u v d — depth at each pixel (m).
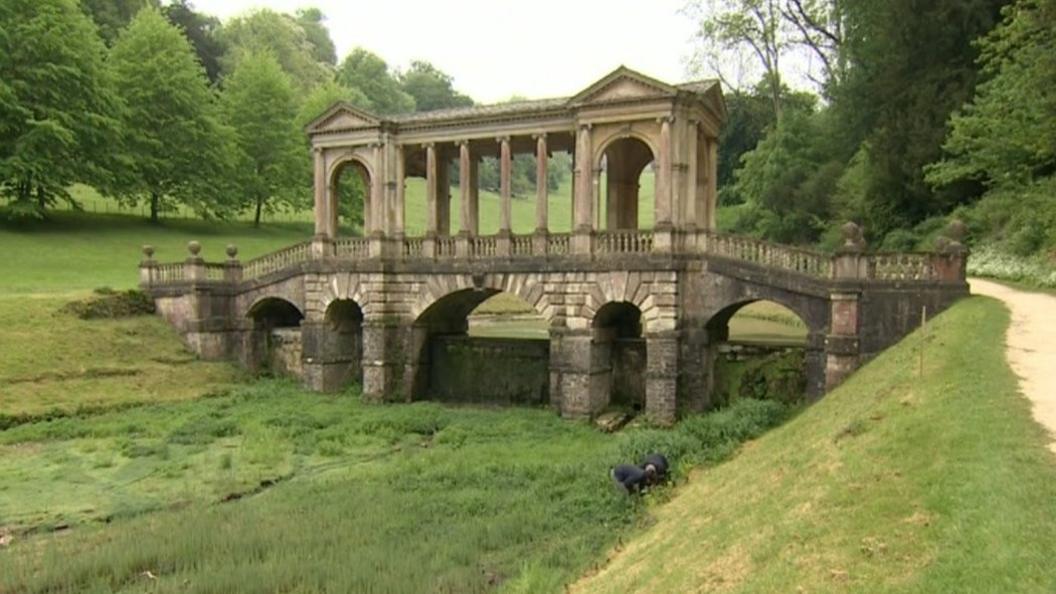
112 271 51.09
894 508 10.30
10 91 51.88
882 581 8.50
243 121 73.94
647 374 30.84
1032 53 28.31
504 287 34.22
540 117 33.91
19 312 37.22
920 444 12.45
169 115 65.50
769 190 56.44
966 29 39.28
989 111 32.03
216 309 40.91
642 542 15.56
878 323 26.84
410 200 99.38
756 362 31.34
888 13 41.59
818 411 21.41
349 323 40.00
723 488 17.14
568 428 30.31
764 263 29.56
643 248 31.45
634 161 38.19
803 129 57.62
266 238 70.75
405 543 17.36
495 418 32.31
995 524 8.76
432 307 36.91
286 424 31.02
